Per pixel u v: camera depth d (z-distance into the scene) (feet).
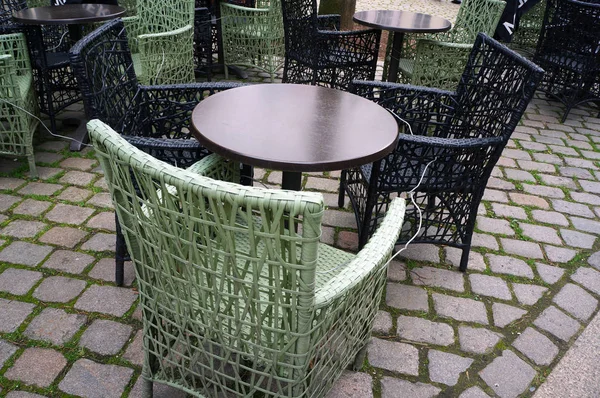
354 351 4.80
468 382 5.52
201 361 4.37
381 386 5.40
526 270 7.47
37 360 5.41
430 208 6.74
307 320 3.31
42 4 12.60
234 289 3.34
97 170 9.41
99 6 10.67
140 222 3.51
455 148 5.93
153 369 4.75
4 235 7.35
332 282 3.62
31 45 10.18
